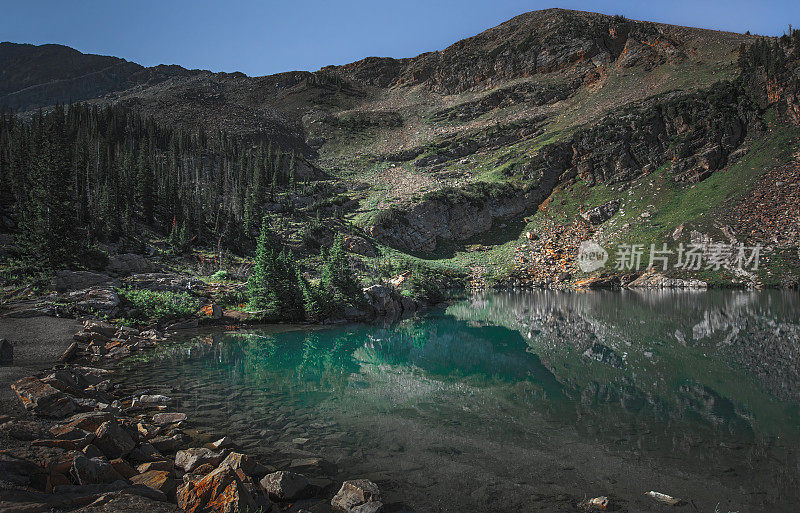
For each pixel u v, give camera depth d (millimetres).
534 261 106375
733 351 27156
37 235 42156
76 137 114812
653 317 44281
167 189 83188
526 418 15578
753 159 104688
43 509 6613
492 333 38438
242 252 82438
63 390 15133
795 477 10703
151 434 12648
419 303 64062
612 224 110250
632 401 17578
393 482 10398
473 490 10031
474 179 145750
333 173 165250
